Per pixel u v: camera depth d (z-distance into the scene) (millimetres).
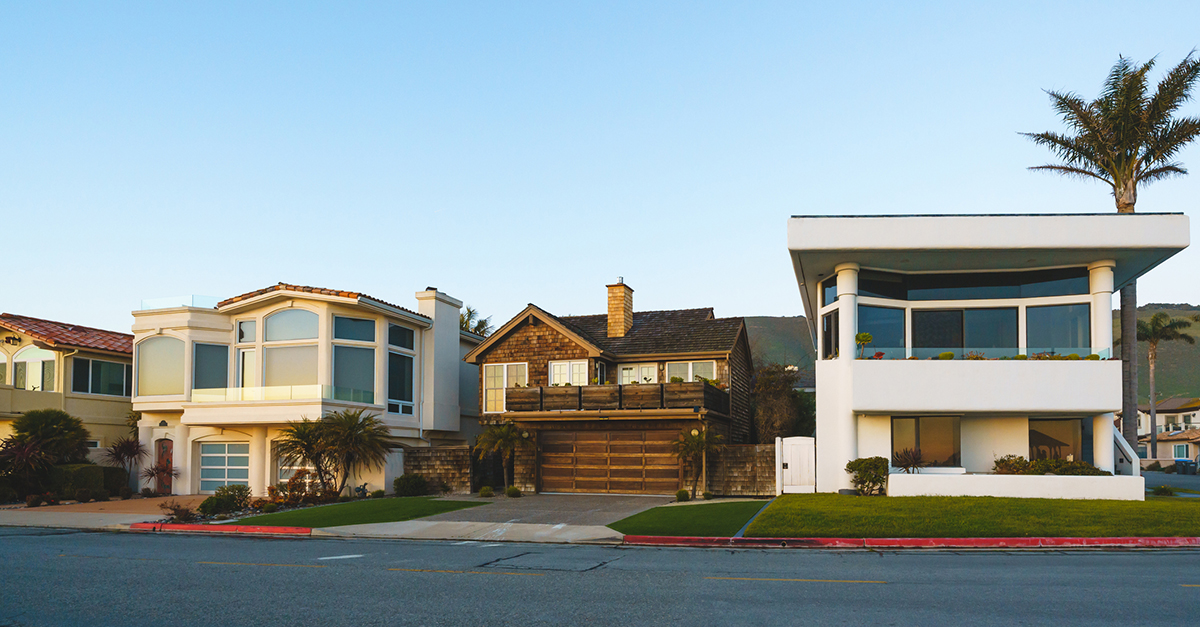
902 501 18641
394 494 26094
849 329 21875
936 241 20391
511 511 20234
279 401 26406
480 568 11586
